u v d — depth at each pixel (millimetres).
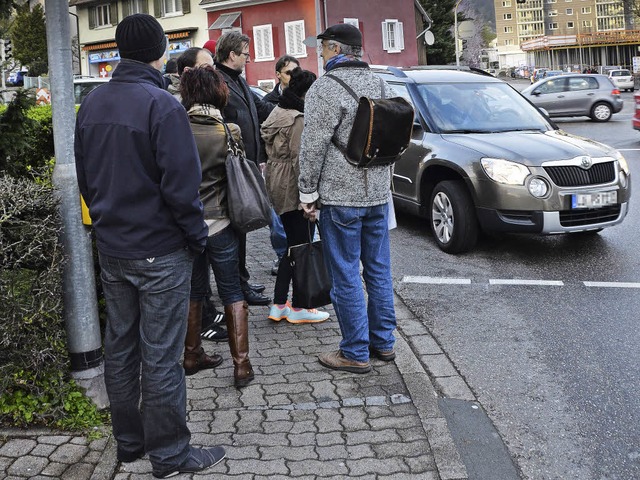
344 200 4316
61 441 3576
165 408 3248
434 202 7863
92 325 3834
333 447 3572
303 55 40250
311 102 4234
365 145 4148
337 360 4531
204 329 5133
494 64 120375
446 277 6832
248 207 4066
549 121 8656
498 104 8688
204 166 4133
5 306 3445
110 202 3125
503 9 173000
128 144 3064
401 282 6703
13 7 4648
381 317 4625
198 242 3188
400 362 4613
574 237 8289
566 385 4465
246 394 4195
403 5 43938
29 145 4816
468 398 4258
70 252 3734
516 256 7531
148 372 3229
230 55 5395
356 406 4023
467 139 7828
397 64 43844
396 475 3318
